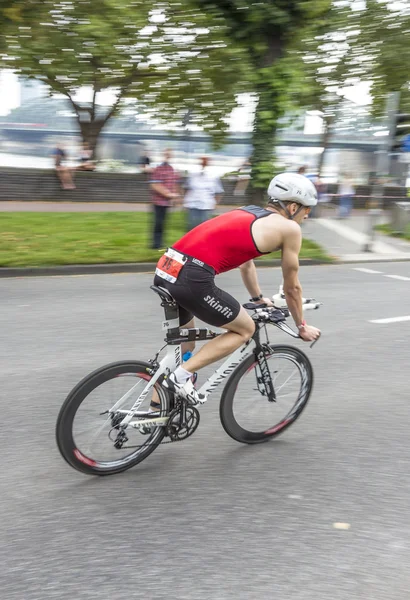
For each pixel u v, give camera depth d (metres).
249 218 3.29
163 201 10.59
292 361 4.01
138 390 3.50
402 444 4.02
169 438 3.94
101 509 3.18
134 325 6.52
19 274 8.95
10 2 10.14
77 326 6.41
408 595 2.61
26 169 16.55
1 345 5.69
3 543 2.87
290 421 4.09
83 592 2.56
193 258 3.27
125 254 10.23
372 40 13.99
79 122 21.38
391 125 12.75
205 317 3.37
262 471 3.62
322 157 20.20
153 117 15.44
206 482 3.48
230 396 3.81
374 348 6.02
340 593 2.60
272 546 2.91
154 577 2.67
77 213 14.59
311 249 12.11
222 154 18.62
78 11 10.76
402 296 8.49
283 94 11.73
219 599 2.54
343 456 3.83
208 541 2.93
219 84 13.13
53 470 3.56
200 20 11.66
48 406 4.40
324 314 7.27
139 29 11.79
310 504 3.28
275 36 11.66
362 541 2.97
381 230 15.44
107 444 3.49
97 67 12.80
